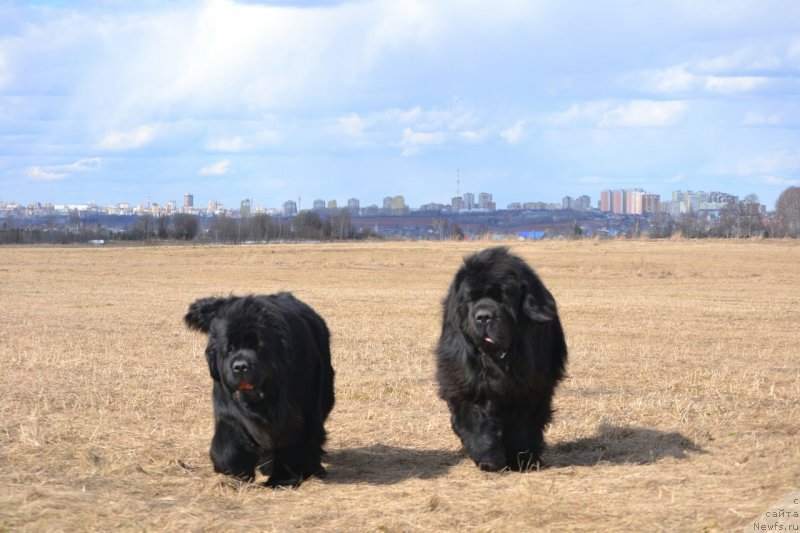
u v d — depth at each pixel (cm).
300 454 939
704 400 1343
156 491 873
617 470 949
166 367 1661
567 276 4525
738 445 1055
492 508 789
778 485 814
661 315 2770
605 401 1339
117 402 1319
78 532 739
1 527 741
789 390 1432
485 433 978
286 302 977
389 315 2748
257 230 11169
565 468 973
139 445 1050
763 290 3797
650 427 1177
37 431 1091
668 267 4872
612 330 2367
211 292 3691
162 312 2798
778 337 2223
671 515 750
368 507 815
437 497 811
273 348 863
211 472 952
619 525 733
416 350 1944
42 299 3294
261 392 868
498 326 935
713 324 2528
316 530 751
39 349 1881
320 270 5034
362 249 6347
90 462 966
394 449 1086
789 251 5897
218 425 912
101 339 2084
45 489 846
